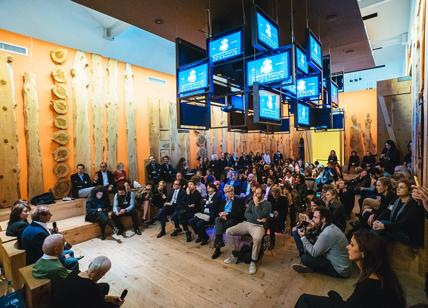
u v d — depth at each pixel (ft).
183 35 19.17
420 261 9.34
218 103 20.47
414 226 9.42
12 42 17.89
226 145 37.19
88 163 21.93
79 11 20.62
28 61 18.65
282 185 17.33
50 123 19.83
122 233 16.76
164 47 27.48
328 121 25.13
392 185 12.31
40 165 19.12
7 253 9.71
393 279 4.79
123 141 24.70
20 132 18.28
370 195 17.69
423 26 13.67
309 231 11.23
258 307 8.73
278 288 9.78
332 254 10.06
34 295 7.39
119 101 24.40
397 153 23.89
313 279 10.27
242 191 20.04
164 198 19.57
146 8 15.39
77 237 15.57
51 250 8.12
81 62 21.61
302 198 17.97
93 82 22.43
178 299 9.37
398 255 9.80
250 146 41.96
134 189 22.20
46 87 19.61
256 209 12.63
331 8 16.26
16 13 17.63
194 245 14.73
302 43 21.36
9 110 17.65
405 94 25.90
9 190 17.57
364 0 23.49
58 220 17.58
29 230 10.03
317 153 43.50
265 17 14.17
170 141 29.01
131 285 10.42
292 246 13.85
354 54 24.98
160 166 25.50
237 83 19.13
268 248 13.35
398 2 23.41
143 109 26.48
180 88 15.92
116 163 24.00
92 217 16.47
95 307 6.28
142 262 12.57
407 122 25.90
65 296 6.09
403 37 30.35
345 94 40.27
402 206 10.15
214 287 10.07
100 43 22.56
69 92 20.89
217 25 17.25
